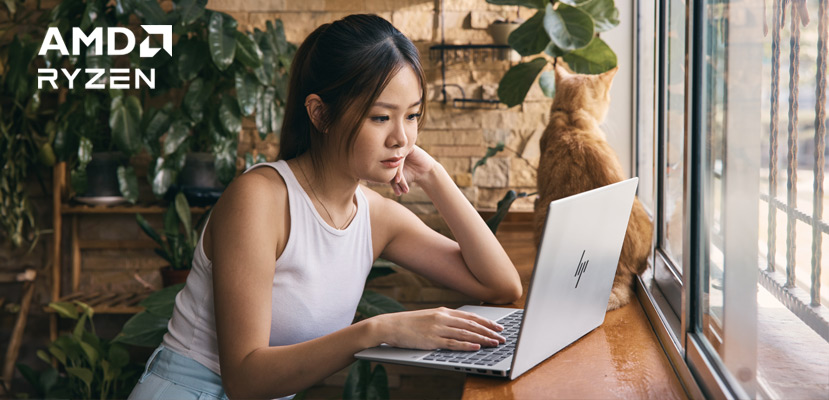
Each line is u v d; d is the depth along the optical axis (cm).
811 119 72
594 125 161
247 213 98
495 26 262
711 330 81
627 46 199
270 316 98
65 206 273
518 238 220
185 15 228
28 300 275
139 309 254
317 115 102
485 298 124
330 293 110
